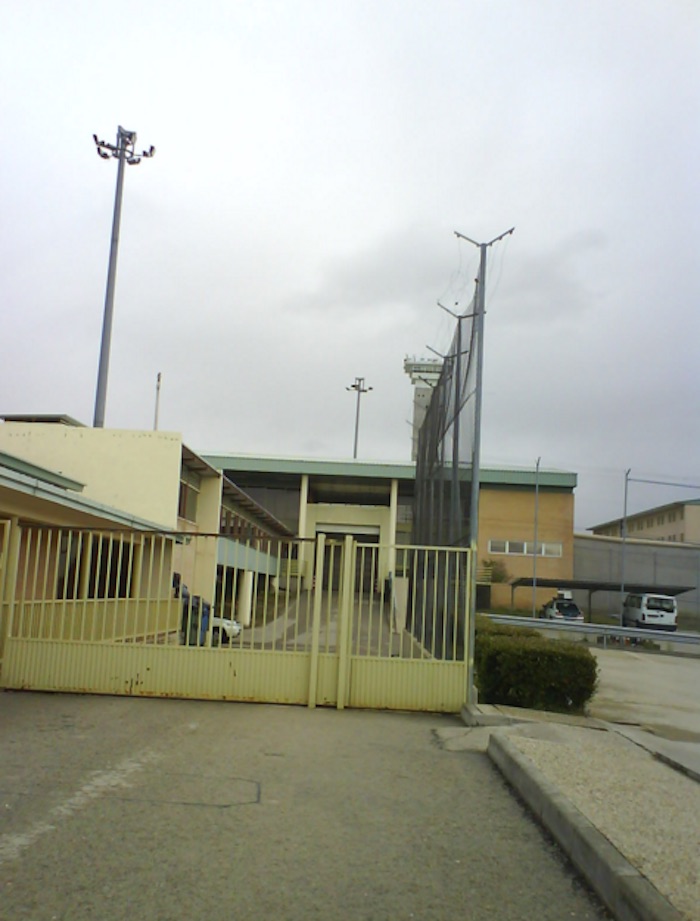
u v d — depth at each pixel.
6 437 24.27
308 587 11.39
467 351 12.59
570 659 11.42
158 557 16.75
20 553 12.77
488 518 50.62
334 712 10.52
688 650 31.78
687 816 5.71
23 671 10.95
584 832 5.06
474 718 10.09
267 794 6.36
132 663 10.91
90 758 7.30
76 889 4.28
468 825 5.83
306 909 4.19
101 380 30.33
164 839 5.13
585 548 51.19
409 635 12.81
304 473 49.69
